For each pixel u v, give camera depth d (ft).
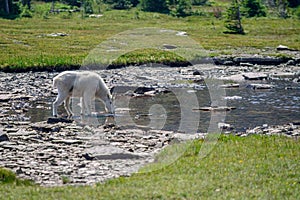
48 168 44.91
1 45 167.32
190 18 298.56
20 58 132.16
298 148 48.93
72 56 138.92
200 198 34.45
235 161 43.96
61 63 124.98
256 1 311.47
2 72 119.85
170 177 39.86
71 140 55.11
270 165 42.47
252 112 77.36
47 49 161.38
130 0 351.46
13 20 263.08
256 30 245.24
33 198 34.91
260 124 68.54
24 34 204.13
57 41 183.62
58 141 54.65
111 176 42.34
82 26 243.60
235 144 51.13
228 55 151.02
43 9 310.65
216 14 303.27
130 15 305.73
